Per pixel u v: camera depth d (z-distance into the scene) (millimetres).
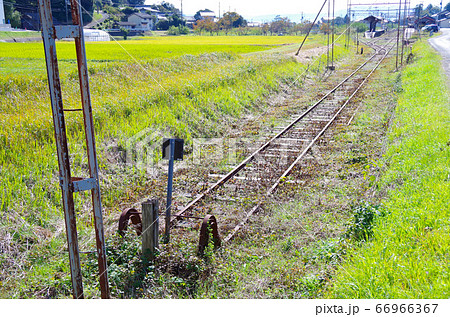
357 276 5074
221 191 9203
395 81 25219
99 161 10422
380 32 101500
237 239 7023
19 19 73750
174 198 9000
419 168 9016
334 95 22406
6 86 15320
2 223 7043
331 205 8195
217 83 20031
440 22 142625
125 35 79312
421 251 5414
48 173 8953
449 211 6414
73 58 28062
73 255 4703
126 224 6762
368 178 9414
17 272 6105
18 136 10289
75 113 12508
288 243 6793
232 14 132875
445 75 24359
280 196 8820
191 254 6238
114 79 18656
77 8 4324
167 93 16391
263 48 46469
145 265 6012
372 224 6730
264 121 16656
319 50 45125
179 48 41469
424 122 12820
